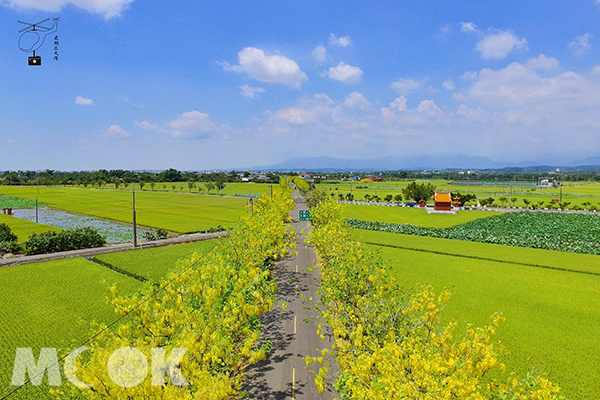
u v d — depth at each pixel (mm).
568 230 57844
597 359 17516
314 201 68125
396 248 42781
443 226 62562
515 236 51250
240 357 14570
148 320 12445
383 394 9195
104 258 34812
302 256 37812
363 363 10438
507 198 106188
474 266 34500
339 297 16375
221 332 12727
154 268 31234
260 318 21344
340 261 19266
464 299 25391
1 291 25109
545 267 34531
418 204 97938
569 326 21203
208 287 14750
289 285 27484
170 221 63406
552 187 168625
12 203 91625
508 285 28703
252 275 18281
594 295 26578
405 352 10117
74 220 66062
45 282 27219
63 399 11789
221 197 114125
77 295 24375
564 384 15430
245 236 23734
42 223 62469
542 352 18109
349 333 13555
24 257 33844
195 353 10555
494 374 15961
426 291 12773
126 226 59281
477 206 94062
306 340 18609
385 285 15812
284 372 15680
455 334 19922
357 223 61781
